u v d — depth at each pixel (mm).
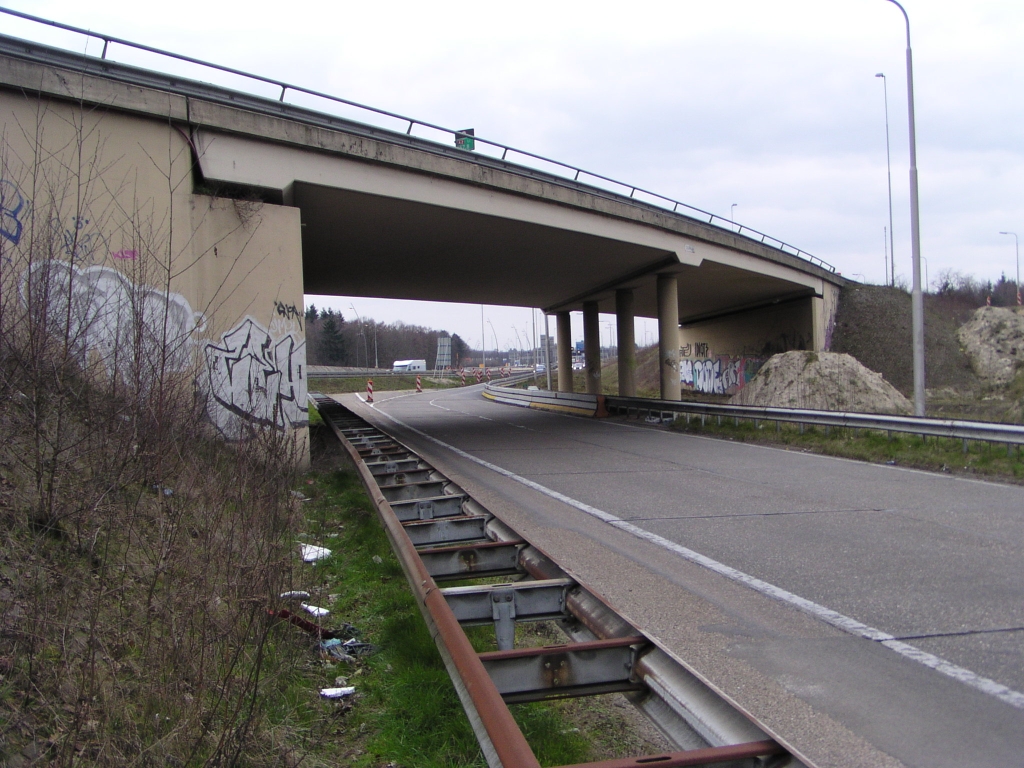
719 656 4391
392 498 7570
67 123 9672
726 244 26328
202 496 4691
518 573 4949
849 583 5832
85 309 5176
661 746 3557
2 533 3715
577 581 3947
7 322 4391
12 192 7453
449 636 3107
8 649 3109
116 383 4875
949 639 4609
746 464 13203
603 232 20391
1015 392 30250
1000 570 6125
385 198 14641
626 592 5668
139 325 5062
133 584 3879
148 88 10453
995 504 9078
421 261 22656
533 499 9891
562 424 23719
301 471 11445
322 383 61531
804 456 14297
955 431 12930
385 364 123375
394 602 5336
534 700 2947
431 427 23156
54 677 3039
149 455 4566
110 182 10125
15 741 2709
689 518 8477
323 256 21062
